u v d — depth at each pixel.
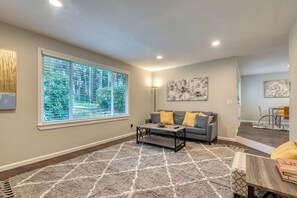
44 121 2.86
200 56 4.14
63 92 3.20
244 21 2.35
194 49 3.59
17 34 2.51
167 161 2.75
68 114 3.29
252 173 1.21
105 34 2.80
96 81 3.91
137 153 3.15
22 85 2.56
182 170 2.40
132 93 5.00
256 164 1.38
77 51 3.38
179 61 4.61
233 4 1.94
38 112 2.75
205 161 2.74
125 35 2.83
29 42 2.65
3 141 2.37
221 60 4.36
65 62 3.24
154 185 1.98
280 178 1.12
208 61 4.59
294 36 2.40
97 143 3.78
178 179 2.13
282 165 1.20
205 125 3.92
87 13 2.14
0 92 2.32
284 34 2.80
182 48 3.52
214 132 4.01
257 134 4.21
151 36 2.87
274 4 1.94
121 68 4.59
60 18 2.27
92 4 1.93
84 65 3.61
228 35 2.84
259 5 1.96
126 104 4.81
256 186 1.05
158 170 2.40
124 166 2.54
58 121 3.03
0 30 2.34
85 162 2.69
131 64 4.93
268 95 6.82
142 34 2.79
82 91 3.57
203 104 4.70
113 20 2.32
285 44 3.28
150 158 2.88
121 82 4.68
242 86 7.38
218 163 2.66
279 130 4.80
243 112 7.34
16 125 2.50
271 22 2.38
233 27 2.54
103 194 1.79
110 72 4.31
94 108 3.86
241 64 5.21
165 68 5.47
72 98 3.35
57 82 3.10
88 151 3.28
